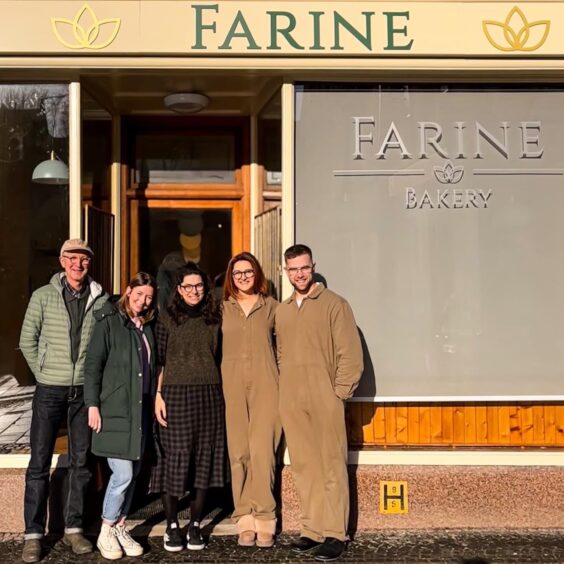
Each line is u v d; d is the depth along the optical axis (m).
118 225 6.16
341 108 5.23
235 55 5.02
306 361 4.63
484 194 5.21
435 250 5.19
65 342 4.54
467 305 5.17
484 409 5.20
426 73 5.13
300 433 4.64
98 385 4.36
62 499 4.91
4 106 5.24
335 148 5.21
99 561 4.43
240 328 4.67
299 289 4.65
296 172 5.20
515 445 5.19
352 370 4.59
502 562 4.41
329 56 5.04
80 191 5.20
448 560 4.44
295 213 5.17
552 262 5.20
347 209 5.19
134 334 4.41
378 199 5.20
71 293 4.60
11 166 5.24
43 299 4.55
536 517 4.95
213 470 4.55
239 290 4.72
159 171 6.34
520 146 5.24
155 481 4.51
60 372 4.52
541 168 5.23
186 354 4.48
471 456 5.03
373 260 5.18
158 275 6.27
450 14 5.05
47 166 5.21
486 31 5.05
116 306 4.47
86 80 5.32
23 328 4.55
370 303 5.16
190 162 6.36
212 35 4.98
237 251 6.36
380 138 5.22
